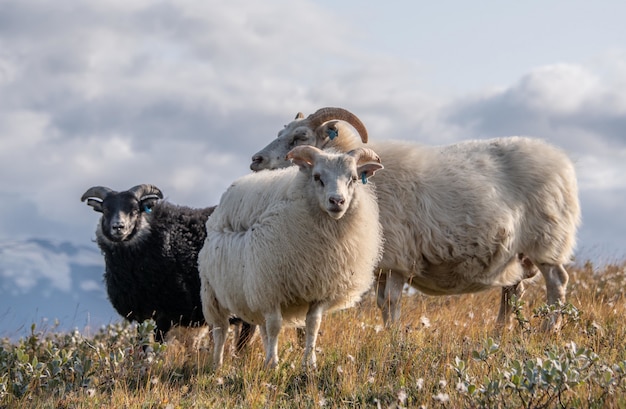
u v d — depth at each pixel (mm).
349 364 11281
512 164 15031
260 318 12414
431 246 14297
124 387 11336
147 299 14867
